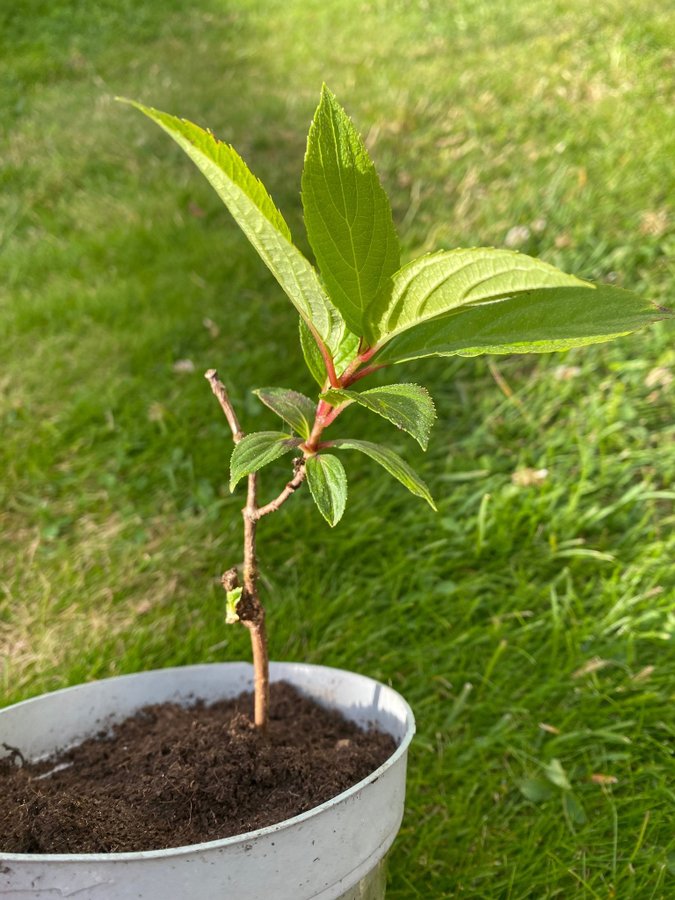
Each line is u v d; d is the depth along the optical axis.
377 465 0.87
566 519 0.77
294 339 1.05
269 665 0.54
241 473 0.40
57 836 0.41
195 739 0.47
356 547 0.78
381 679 0.67
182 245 1.29
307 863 0.40
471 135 1.41
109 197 1.44
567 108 1.43
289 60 1.88
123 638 0.72
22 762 0.48
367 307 0.40
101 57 2.05
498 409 0.91
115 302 1.16
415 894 0.55
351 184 0.38
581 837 0.57
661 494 0.77
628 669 0.65
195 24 2.23
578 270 1.05
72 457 0.94
